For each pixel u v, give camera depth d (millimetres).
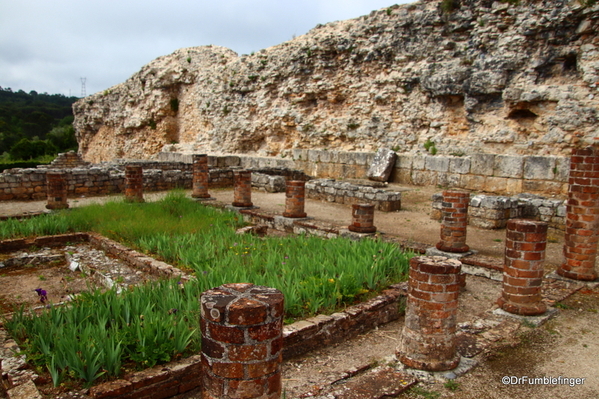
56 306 4898
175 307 4629
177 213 11031
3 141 53719
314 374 4062
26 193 14172
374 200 12820
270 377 2914
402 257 6781
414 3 16906
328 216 11922
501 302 5566
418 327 4031
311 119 20906
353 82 19234
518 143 14305
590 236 6551
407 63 17203
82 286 6699
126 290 5172
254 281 5414
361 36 18578
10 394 3148
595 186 6430
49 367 3391
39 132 74062
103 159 36312
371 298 5438
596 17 12445
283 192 17047
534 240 5305
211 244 7738
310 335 4516
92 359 3541
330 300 5117
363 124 19000
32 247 8430
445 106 16391
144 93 30391
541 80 13891
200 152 26828
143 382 3393
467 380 3873
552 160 12953
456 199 7711
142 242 7980
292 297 4906
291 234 10070
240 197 12922
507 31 14391
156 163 20969
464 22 15398
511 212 10562
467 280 7125
